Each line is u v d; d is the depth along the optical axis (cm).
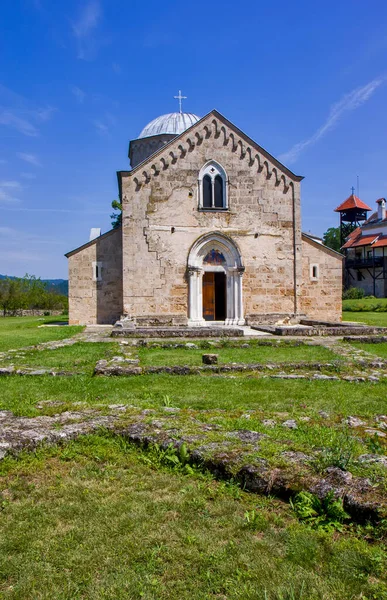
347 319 3138
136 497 456
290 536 383
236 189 2764
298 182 2836
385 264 6397
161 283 2661
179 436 555
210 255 2775
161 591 321
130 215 2638
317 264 2905
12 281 5291
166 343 1535
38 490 472
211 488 469
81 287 2741
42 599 315
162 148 2673
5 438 557
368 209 7619
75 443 577
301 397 847
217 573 340
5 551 370
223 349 1492
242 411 715
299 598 312
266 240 2797
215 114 2739
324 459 462
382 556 354
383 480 424
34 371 1063
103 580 334
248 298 2772
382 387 930
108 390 899
